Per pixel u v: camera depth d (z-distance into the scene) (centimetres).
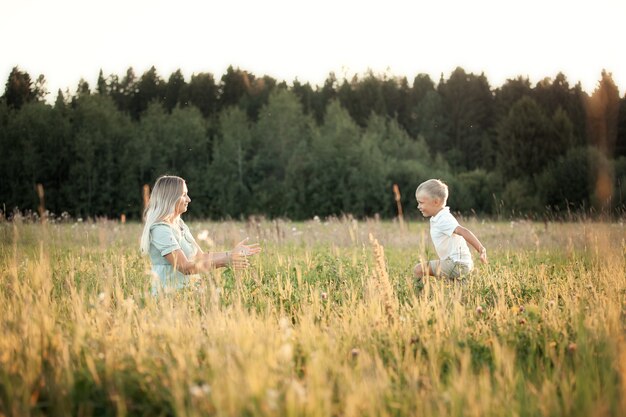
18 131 4866
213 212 5025
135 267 623
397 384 290
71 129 5022
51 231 963
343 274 591
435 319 399
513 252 876
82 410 264
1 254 646
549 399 263
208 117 7006
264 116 5434
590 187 3600
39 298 417
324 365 294
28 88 6631
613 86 5650
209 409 246
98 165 4872
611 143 5553
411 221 2973
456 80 7106
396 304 443
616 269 557
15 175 4788
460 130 7031
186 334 344
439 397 266
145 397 276
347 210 4659
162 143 5147
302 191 4716
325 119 5622
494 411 257
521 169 4672
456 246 625
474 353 340
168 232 507
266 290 509
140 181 5044
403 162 4859
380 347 344
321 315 442
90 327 356
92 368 288
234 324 355
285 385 261
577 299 445
